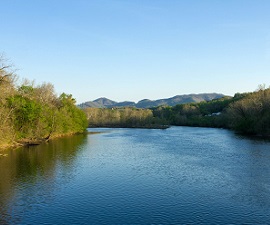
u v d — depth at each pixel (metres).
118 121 194.38
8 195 34.09
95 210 29.34
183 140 92.38
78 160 56.16
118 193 34.75
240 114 123.81
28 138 86.38
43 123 92.00
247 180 39.75
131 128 176.50
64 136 114.44
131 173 44.75
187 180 40.28
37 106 88.12
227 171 45.06
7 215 28.09
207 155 60.50
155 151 68.19
